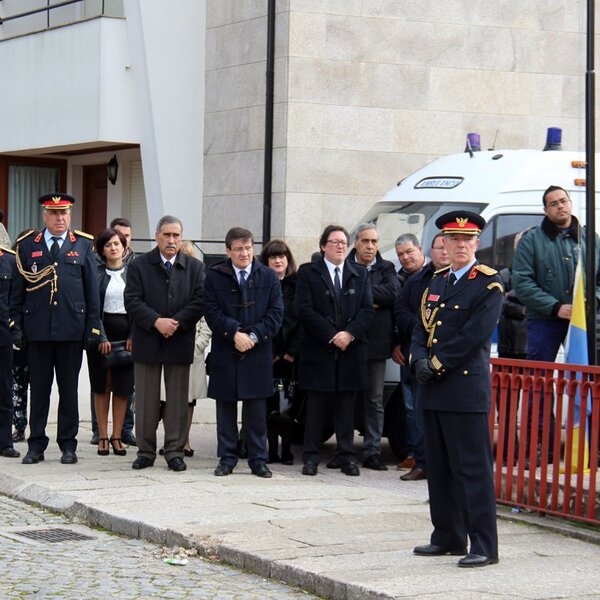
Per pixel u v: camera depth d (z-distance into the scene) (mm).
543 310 10000
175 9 18281
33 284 11016
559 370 8695
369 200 17344
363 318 10883
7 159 21406
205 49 18359
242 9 17594
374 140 17344
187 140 18391
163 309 10875
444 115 17750
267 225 16953
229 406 10750
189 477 10492
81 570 7512
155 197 18391
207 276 10781
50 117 19750
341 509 9117
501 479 9258
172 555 7941
